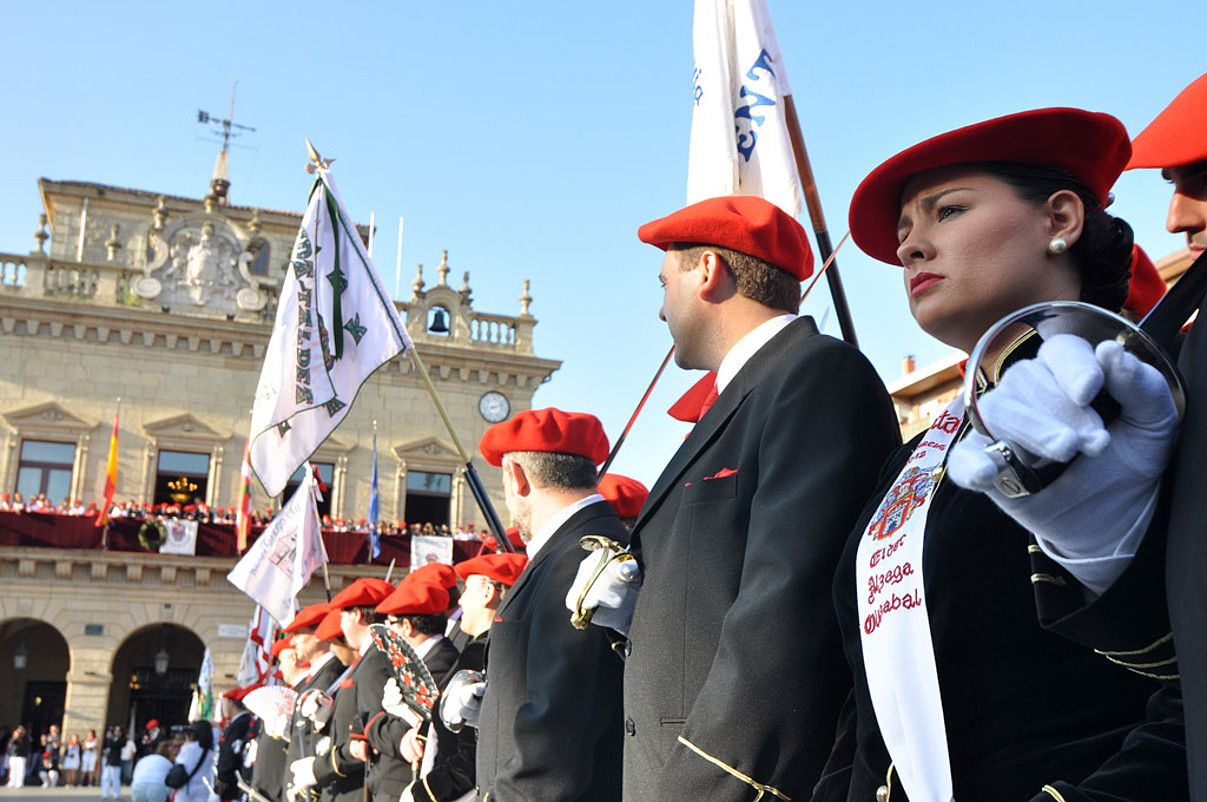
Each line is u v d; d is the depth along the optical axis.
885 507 1.62
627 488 5.06
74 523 25.14
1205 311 1.04
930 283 1.60
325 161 6.57
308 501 10.29
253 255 28.73
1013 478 0.98
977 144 1.57
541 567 3.40
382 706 5.61
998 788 1.35
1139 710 1.33
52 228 28.97
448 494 28.22
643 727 2.26
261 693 7.71
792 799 1.85
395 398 28.34
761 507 2.07
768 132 3.71
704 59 3.83
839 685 1.89
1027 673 1.37
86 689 25.34
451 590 7.22
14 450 25.92
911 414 15.71
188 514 26.02
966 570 1.43
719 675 1.92
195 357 27.38
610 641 2.98
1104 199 1.66
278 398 6.31
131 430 26.61
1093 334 1.00
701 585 2.24
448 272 29.88
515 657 3.30
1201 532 0.93
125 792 25.81
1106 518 1.02
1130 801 1.06
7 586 25.19
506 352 29.28
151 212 29.19
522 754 2.97
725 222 2.55
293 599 10.05
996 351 1.23
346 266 6.45
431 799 4.14
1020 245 1.56
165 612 25.86
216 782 10.25
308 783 6.27
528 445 3.63
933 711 1.42
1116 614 1.07
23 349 26.45
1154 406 0.97
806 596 1.91
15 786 26.72
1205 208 1.41
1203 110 1.37
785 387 2.21
